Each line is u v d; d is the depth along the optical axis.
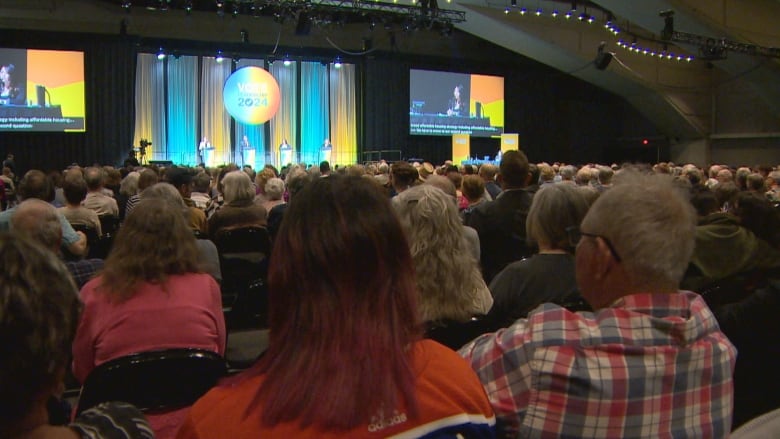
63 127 12.62
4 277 0.66
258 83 14.08
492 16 13.98
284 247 0.81
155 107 13.66
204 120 14.10
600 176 5.93
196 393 1.78
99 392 1.70
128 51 13.13
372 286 0.79
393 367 0.76
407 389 0.75
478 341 1.13
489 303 2.01
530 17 14.39
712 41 12.83
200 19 14.08
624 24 15.17
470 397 0.80
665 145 18.19
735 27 12.27
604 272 1.07
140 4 12.83
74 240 3.28
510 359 1.03
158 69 13.67
